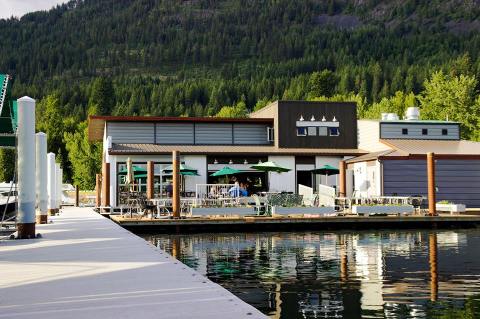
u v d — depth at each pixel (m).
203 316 5.99
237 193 32.59
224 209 28.89
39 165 22.41
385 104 112.62
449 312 9.65
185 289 7.55
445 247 19.62
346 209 33.38
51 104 114.62
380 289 11.75
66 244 14.06
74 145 92.94
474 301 10.51
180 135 44.25
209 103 180.25
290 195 30.78
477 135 84.44
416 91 154.38
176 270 9.32
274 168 33.91
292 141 44.62
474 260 16.08
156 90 190.88
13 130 19.94
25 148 15.86
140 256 11.32
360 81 168.75
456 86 87.44
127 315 6.13
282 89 180.12
